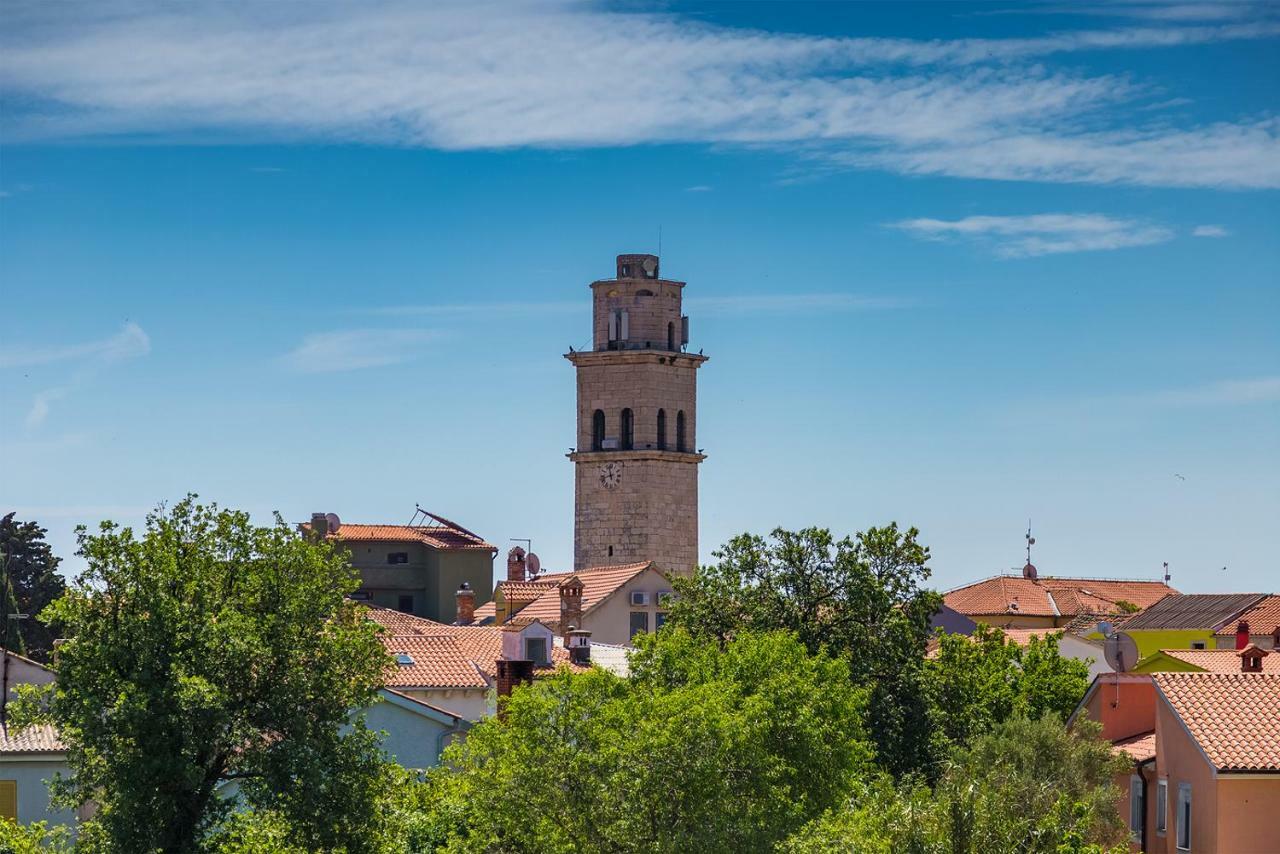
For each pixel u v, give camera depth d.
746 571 118.38
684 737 81.75
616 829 81.00
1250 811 82.31
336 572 82.75
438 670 113.12
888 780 92.06
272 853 74.69
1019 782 78.50
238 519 81.50
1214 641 173.62
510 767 82.56
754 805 83.56
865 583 115.88
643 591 174.88
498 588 185.38
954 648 122.88
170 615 77.81
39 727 100.12
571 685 86.31
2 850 74.81
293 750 77.38
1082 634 182.50
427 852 84.44
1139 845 89.69
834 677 98.31
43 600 177.88
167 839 76.81
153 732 76.19
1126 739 98.81
